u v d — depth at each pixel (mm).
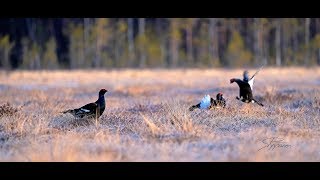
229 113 63469
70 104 84875
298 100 80938
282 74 175625
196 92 110000
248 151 45000
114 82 149625
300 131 54000
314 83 135500
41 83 150625
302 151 45344
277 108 68562
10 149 48219
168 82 144500
